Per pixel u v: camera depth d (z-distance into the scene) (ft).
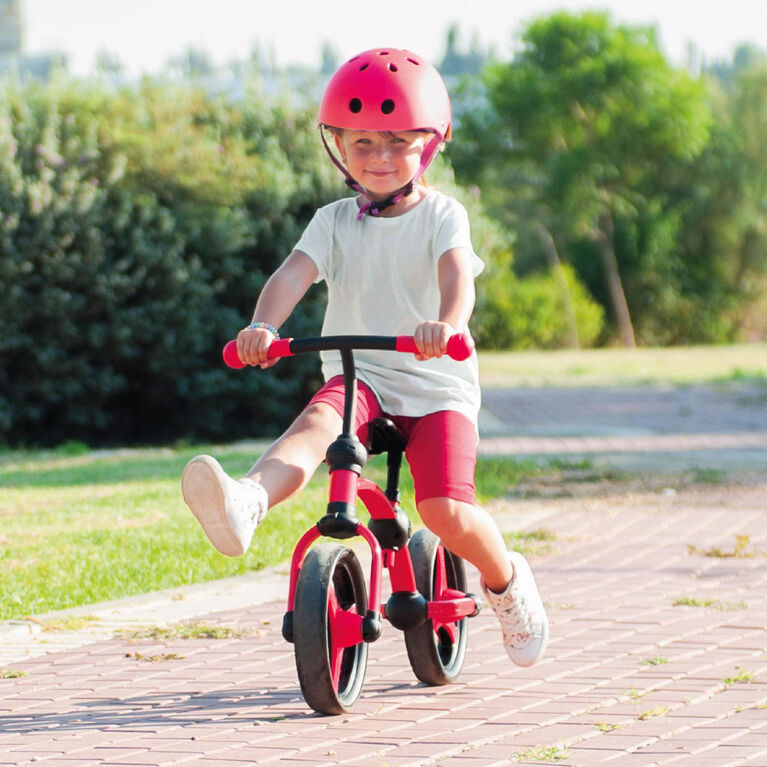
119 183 114.32
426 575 33.09
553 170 354.74
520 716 30.81
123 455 107.86
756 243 378.94
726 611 43.19
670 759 26.89
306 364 119.03
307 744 28.73
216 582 50.52
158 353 114.73
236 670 36.47
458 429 30.22
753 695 32.24
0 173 108.99
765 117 379.14
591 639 39.29
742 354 281.74
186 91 126.31
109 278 111.24
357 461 28.76
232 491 26.27
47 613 44.75
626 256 362.12
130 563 52.80
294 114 127.03
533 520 66.03
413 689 33.78
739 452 99.86
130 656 38.47
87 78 120.88
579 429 120.88
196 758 27.81
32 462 102.32
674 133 358.84
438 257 30.22
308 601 29.35
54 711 32.30
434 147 30.89
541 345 325.01
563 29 362.74
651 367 225.15
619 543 58.54
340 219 31.19
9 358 112.06
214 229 115.44
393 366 30.63
